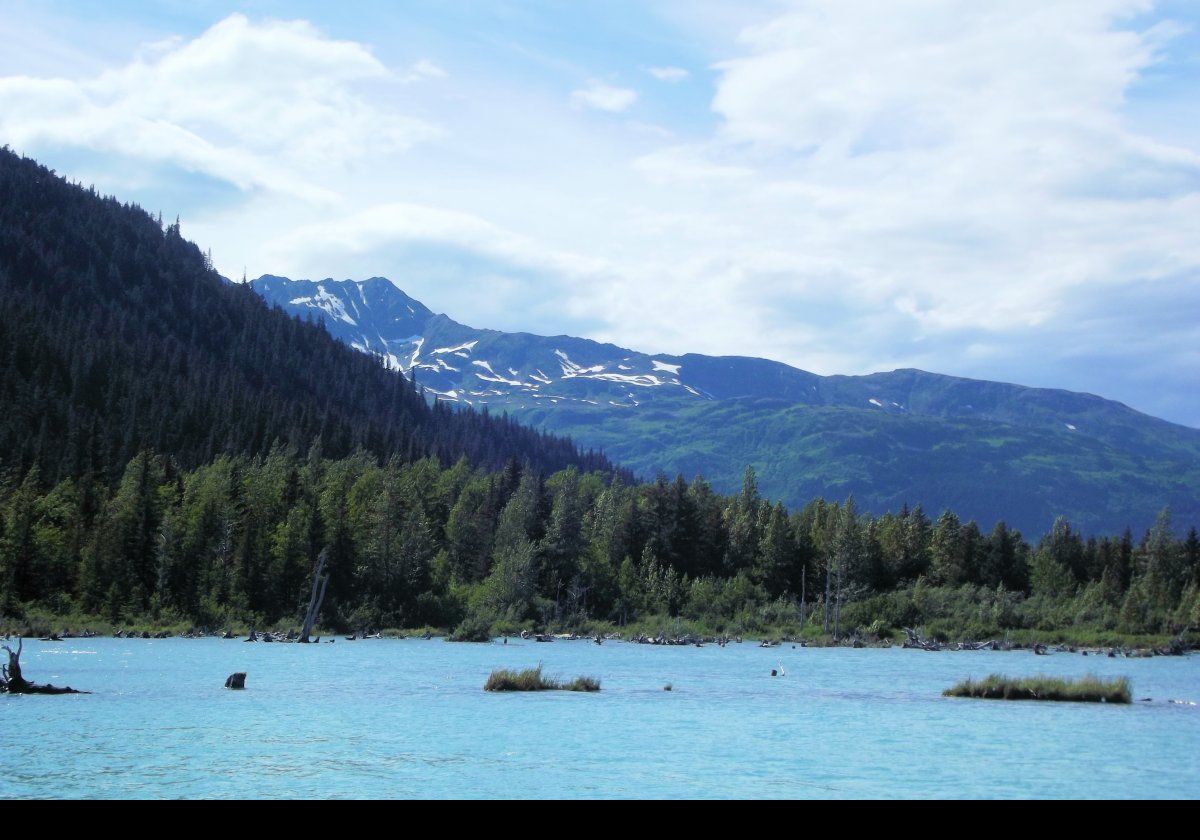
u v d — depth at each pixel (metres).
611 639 139.50
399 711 57.25
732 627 152.38
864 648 133.38
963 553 185.00
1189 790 39.59
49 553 133.25
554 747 46.78
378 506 148.62
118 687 66.69
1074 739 50.41
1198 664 113.88
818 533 189.38
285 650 103.50
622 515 188.38
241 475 164.38
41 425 183.25
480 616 136.75
